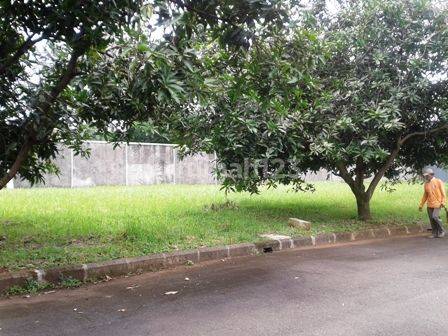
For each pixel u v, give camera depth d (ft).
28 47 17.65
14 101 19.49
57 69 20.92
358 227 32.96
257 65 17.49
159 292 18.57
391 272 21.13
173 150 65.57
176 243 25.70
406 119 32.68
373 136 29.66
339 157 29.01
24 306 16.93
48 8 15.61
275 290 18.40
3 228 27.27
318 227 32.19
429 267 22.15
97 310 16.35
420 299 16.85
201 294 18.10
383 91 30.81
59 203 36.83
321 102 28.30
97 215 31.35
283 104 20.39
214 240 26.84
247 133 29.17
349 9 32.50
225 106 28.60
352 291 18.06
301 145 29.45
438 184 32.42
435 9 30.71
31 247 23.39
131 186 57.62
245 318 15.17
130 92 16.26
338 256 25.25
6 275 18.92
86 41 15.47
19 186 52.47
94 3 13.91
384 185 41.75
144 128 24.56
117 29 14.79
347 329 14.02
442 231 32.45
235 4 14.97
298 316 15.26
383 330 13.89
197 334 13.88
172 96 14.19
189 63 15.42
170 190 50.88
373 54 30.66
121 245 24.40
